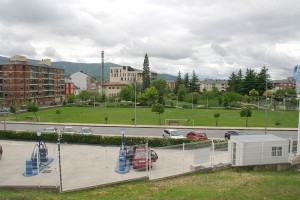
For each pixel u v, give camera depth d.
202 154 21.06
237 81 124.12
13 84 95.38
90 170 22.89
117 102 103.56
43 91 108.75
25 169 23.22
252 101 102.25
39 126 49.53
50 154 28.58
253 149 20.98
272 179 17.38
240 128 46.28
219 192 15.00
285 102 89.88
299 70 24.31
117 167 22.83
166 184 17.72
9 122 53.56
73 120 57.06
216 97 99.00
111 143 33.00
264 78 110.06
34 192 17.09
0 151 27.00
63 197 15.75
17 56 99.94
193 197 14.28
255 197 13.90
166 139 31.50
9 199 14.57
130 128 47.22
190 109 78.88
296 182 16.56
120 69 182.88
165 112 70.69
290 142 23.56
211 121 55.34
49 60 120.38
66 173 22.20
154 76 170.88
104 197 15.58
